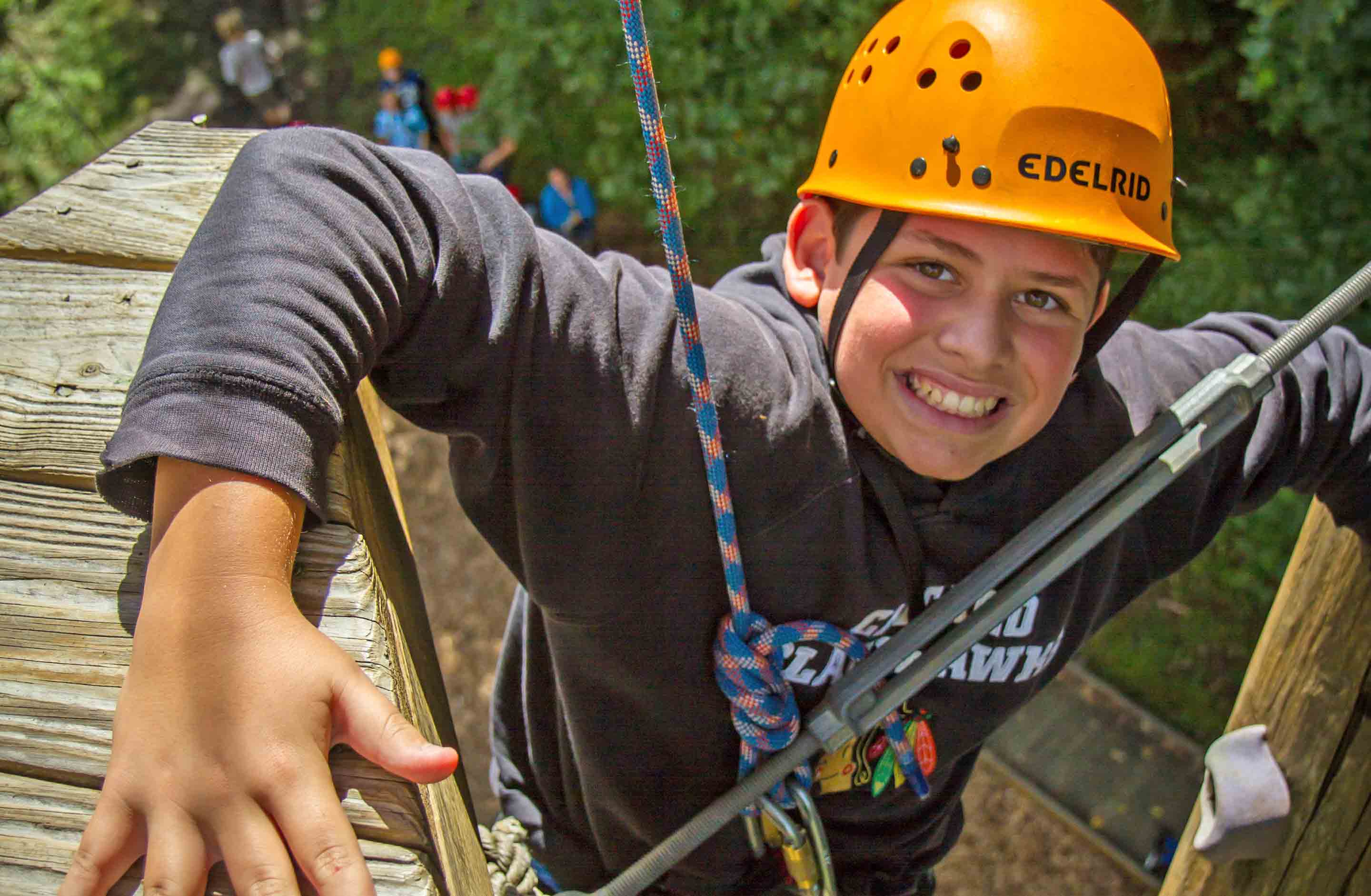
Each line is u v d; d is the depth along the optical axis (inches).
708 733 63.3
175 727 33.6
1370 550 73.4
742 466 54.8
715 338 54.5
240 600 35.3
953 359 52.1
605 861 72.4
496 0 313.1
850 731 56.1
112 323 48.2
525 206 296.8
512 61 290.4
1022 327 52.8
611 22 276.1
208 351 38.8
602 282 53.7
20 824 32.9
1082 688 207.6
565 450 53.5
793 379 55.9
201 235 43.4
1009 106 50.4
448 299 49.0
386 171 48.8
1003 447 55.2
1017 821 191.3
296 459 38.3
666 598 58.2
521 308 50.6
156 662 34.5
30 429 43.5
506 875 70.9
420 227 48.8
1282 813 78.5
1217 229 237.1
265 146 46.7
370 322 44.1
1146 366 66.2
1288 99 224.8
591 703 63.2
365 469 50.0
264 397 38.6
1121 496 55.4
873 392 54.5
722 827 64.5
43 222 53.3
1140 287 56.5
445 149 307.6
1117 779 192.9
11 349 46.6
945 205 50.8
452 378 50.5
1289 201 227.3
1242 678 203.3
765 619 58.7
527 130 300.5
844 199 54.2
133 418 37.9
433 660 55.0
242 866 32.0
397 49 364.8
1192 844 86.4
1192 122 253.3
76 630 36.8
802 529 56.5
